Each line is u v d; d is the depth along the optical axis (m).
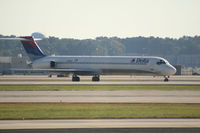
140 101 186.25
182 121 127.19
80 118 133.12
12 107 162.38
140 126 116.75
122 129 110.88
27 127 114.75
